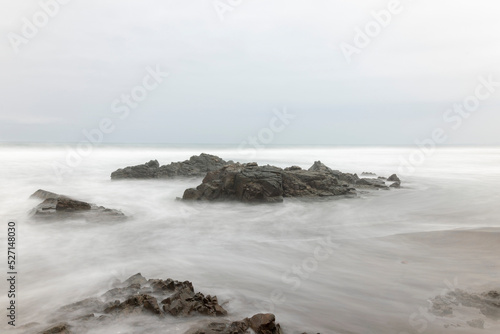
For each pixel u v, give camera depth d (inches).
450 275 403.9
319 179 1122.0
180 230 682.2
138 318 287.7
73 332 267.1
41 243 569.3
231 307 333.1
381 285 383.2
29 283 397.1
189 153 3964.1
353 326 298.7
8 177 1503.4
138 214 826.8
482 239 539.8
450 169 2133.4
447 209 897.5
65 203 751.7
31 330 277.7
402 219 778.8
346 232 655.1
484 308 313.9
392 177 1493.6
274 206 918.4
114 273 433.4
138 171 1466.5
